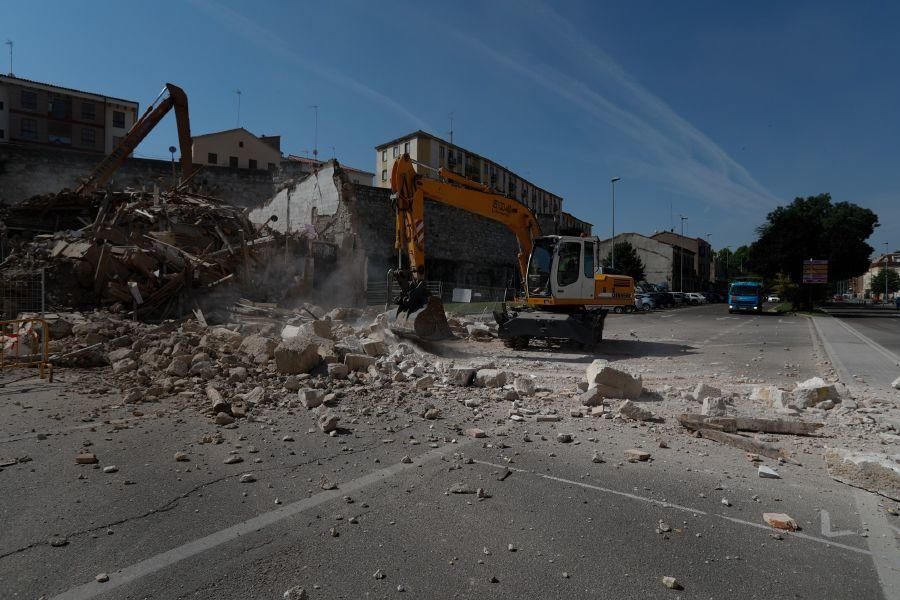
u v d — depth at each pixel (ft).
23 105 167.22
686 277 273.75
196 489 13.70
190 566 10.09
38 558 10.22
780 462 16.93
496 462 16.31
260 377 27.07
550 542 11.34
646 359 42.55
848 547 11.42
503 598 9.29
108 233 50.88
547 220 160.76
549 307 48.08
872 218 163.22
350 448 17.26
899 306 196.65
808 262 145.48
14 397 23.44
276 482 14.30
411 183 43.60
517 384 26.86
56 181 98.58
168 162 108.68
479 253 125.70
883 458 15.17
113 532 11.33
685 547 11.26
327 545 11.00
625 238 250.16
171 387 24.77
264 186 118.01
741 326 82.48
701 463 16.67
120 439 17.74
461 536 11.51
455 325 59.06
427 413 21.29
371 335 41.45
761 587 9.79
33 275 44.45
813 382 25.40
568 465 16.21
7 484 13.75
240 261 59.67
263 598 9.14
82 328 35.12
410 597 9.25
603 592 9.52
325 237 90.22
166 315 45.62
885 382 31.48
